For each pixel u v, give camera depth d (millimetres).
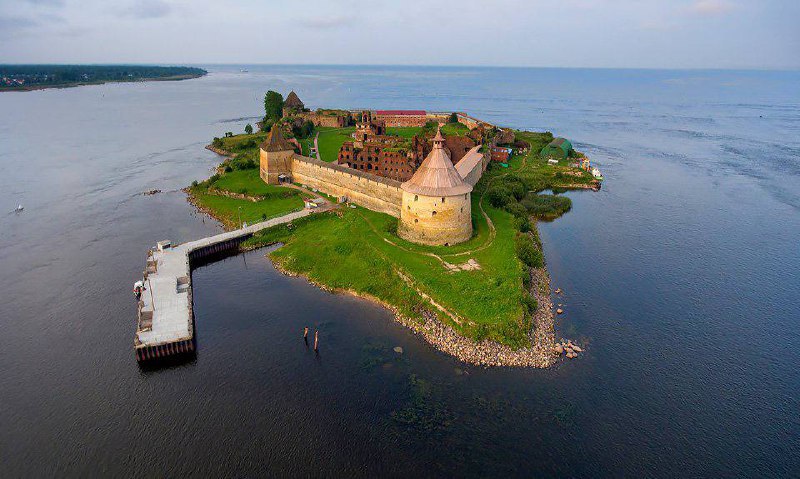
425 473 40438
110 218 97375
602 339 58625
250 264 78062
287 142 113750
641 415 47188
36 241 85562
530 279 69250
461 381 50688
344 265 74500
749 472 41625
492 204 98938
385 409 46906
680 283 73188
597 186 127438
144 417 46062
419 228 78000
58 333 58531
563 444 43594
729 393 50500
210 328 59750
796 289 72000
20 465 41125
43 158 150500
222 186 110312
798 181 135875
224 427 44906
